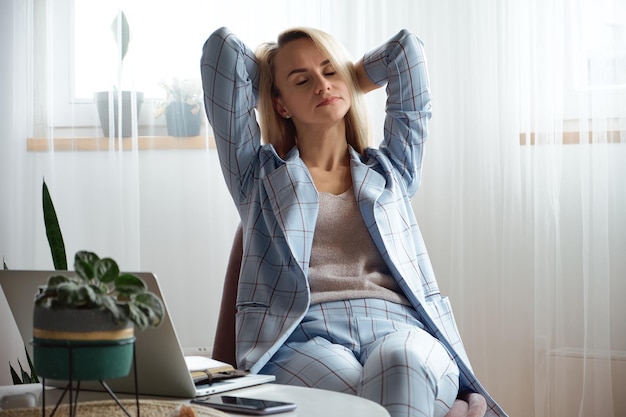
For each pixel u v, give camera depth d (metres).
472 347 2.75
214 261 2.88
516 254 2.73
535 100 2.71
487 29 2.76
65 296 0.86
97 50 2.95
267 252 1.86
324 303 1.76
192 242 2.90
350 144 2.08
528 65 2.73
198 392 1.21
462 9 2.77
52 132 2.96
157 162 2.93
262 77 2.06
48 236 1.99
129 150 2.92
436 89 2.80
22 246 2.95
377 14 2.82
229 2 2.89
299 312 1.73
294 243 1.80
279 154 2.09
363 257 1.85
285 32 2.04
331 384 1.54
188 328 2.89
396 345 1.45
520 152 2.74
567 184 2.72
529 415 2.72
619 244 2.68
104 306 0.88
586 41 2.68
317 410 1.11
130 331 0.92
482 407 1.61
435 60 2.79
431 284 1.95
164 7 2.93
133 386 1.22
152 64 2.93
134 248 2.88
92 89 2.95
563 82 2.71
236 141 1.98
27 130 2.96
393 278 1.86
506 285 2.73
